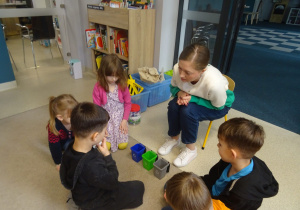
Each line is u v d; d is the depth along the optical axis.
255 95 2.79
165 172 1.50
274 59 4.28
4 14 2.58
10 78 2.68
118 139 1.71
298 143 1.91
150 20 2.41
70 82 2.98
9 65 2.62
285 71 3.67
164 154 1.71
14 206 1.26
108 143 1.68
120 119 1.69
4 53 2.54
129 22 2.23
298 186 1.48
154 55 2.66
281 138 1.97
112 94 1.63
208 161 1.67
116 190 1.17
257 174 0.90
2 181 1.42
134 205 1.26
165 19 2.45
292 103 2.62
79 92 2.69
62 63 3.70
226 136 0.90
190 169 1.58
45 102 2.42
